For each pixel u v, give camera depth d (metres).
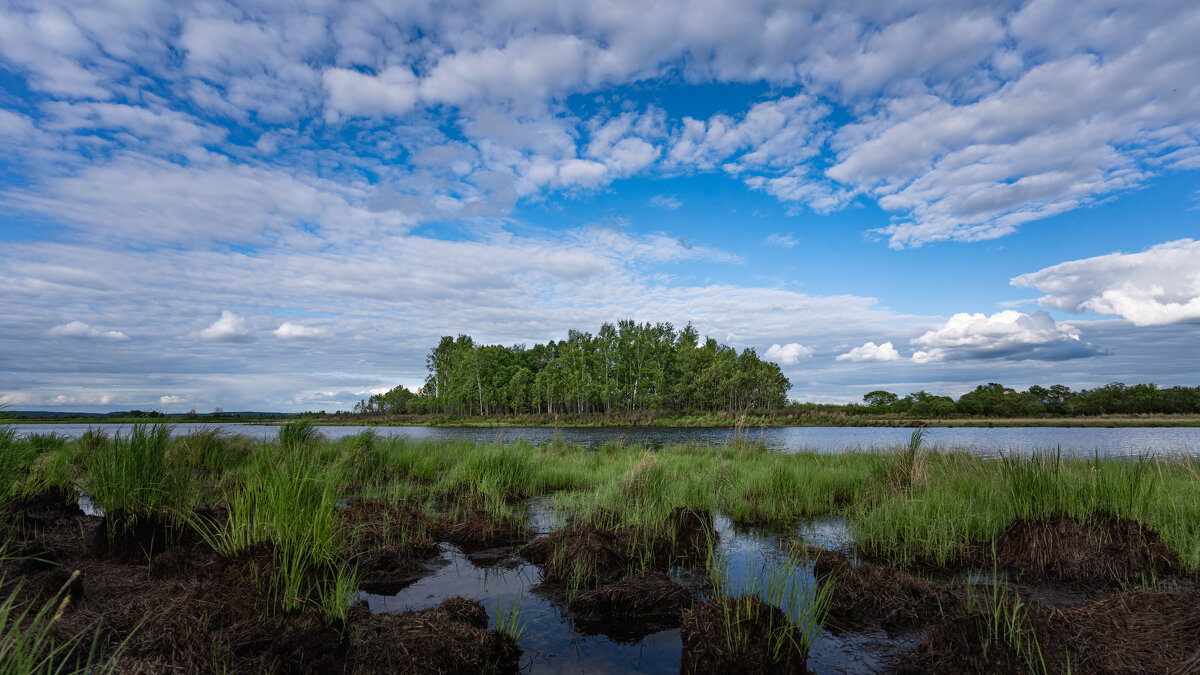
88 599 4.26
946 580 5.61
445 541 7.11
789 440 32.47
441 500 9.62
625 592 4.86
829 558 5.62
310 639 3.55
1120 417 80.62
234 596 3.94
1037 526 6.07
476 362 87.88
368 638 3.86
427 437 18.88
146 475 5.82
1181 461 10.72
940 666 3.66
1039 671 3.45
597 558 5.69
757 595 4.40
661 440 31.33
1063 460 9.64
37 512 6.52
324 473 8.48
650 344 79.19
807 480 10.67
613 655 4.03
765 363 82.88
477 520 7.41
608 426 58.56
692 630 4.02
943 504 7.32
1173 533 6.14
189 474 7.30
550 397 79.50
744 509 8.62
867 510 8.27
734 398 73.56
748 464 13.44
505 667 3.80
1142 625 3.81
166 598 4.24
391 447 14.50
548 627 4.53
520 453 12.52
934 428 56.31
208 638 3.55
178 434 12.07
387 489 9.75
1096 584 5.37
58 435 14.45
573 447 20.59
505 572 5.92
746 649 3.69
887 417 76.50
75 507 7.13
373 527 6.75
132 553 5.41
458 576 5.76
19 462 7.23
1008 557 6.02
